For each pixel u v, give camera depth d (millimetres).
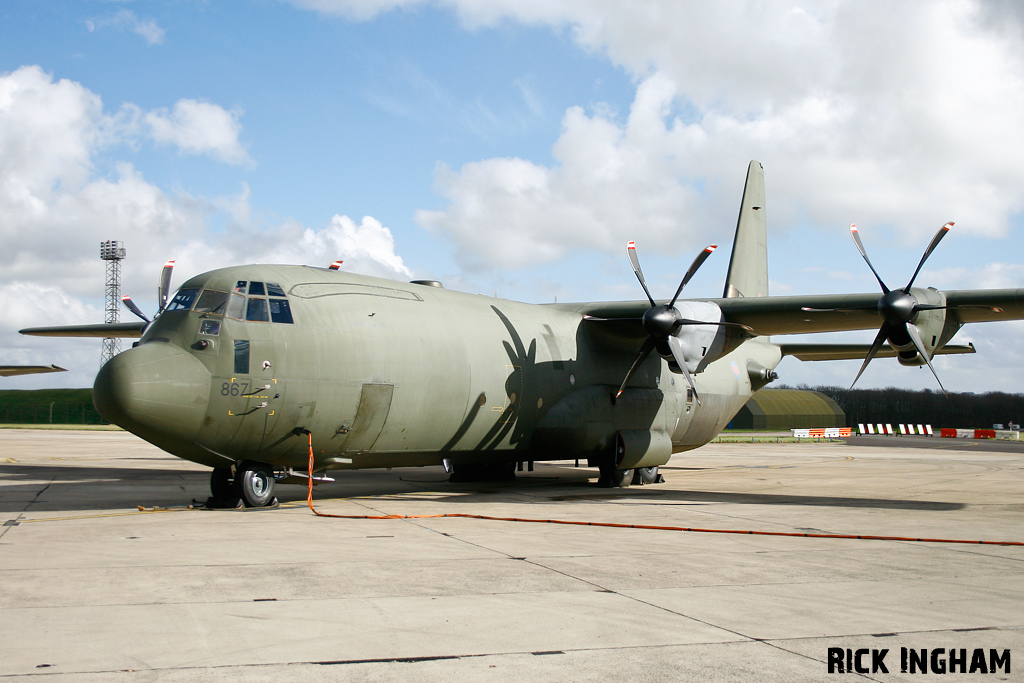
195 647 5062
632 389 18438
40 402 76062
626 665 4820
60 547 8586
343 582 6938
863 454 35406
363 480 19219
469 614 5930
